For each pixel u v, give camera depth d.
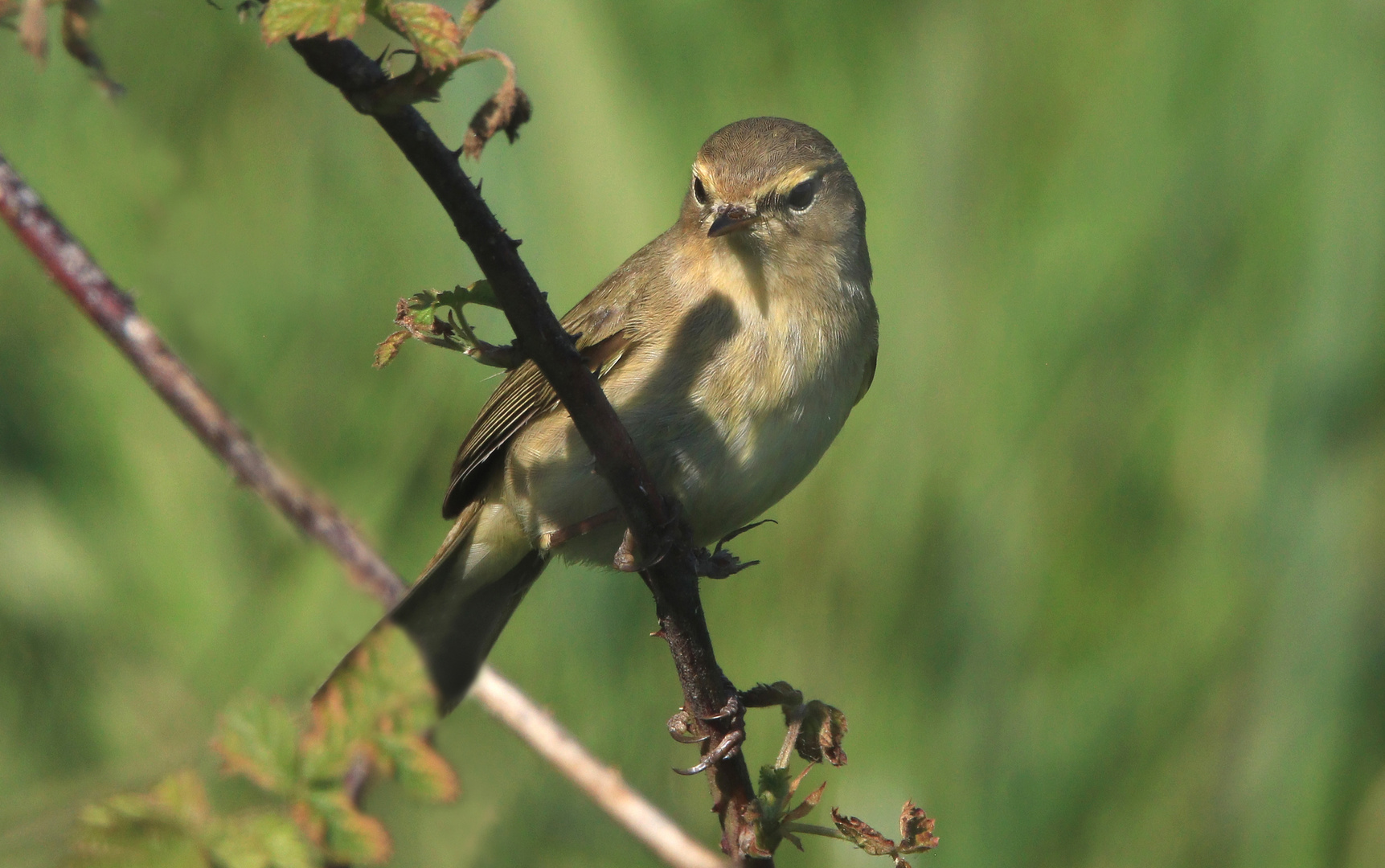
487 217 4.03
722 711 5.58
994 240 8.46
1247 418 8.42
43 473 8.12
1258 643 8.36
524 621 8.11
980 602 8.16
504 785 7.04
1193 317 8.47
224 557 7.97
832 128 8.76
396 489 8.21
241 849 2.91
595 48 8.16
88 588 7.96
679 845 3.39
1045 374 8.31
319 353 8.44
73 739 7.65
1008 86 8.64
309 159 9.18
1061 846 8.01
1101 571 8.38
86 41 2.89
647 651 8.06
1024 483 8.25
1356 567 8.35
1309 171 8.47
